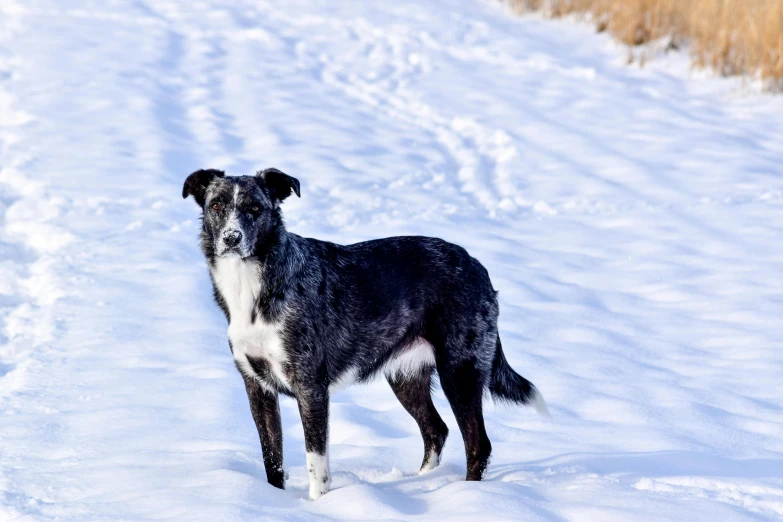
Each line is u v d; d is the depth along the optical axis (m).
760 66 21.03
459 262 7.02
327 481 6.21
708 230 14.00
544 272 12.26
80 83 18.36
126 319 9.91
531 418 7.96
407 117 18.88
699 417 7.93
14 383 8.19
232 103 18.53
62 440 6.94
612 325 10.53
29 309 10.13
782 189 15.71
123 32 22.03
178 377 8.45
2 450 6.68
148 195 13.78
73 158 14.93
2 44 20.20
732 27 21.98
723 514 5.38
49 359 8.80
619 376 8.99
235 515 5.25
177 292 10.77
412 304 6.90
